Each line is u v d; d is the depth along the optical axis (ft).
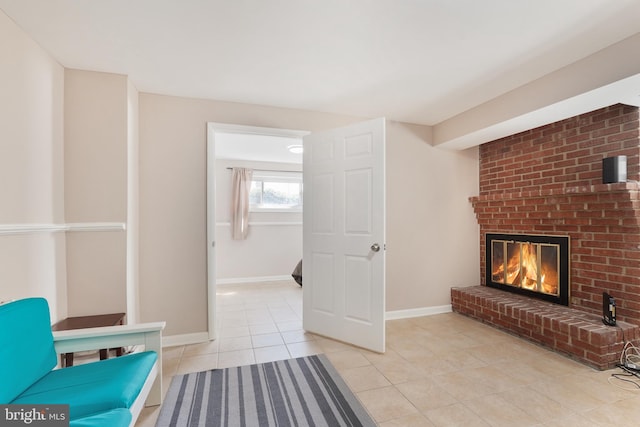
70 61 6.97
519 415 5.53
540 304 9.54
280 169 18.80
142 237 8.70
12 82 5.50
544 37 6.10
